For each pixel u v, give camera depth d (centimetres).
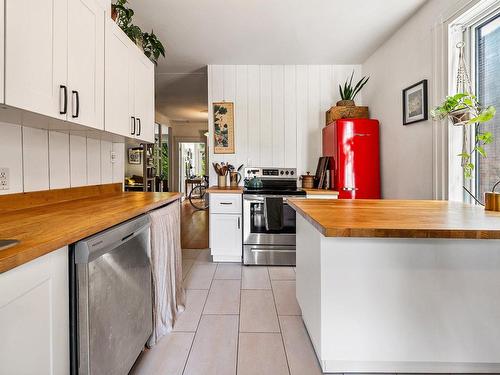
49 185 189
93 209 161
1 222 122
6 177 156
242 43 350
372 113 385
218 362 174
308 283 186
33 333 87
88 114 171
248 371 167
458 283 148
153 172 740
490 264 148
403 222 139
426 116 274
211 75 418
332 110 385
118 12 228
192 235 512
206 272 331
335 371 159
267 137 422
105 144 260
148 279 177
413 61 294
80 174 224
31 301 86
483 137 193
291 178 407
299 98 421
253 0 264
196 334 204
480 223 137
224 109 419
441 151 254
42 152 182
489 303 149
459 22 237
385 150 353
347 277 150
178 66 425
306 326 202
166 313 206
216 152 422
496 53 221
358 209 182
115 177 279
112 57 200
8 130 157
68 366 106
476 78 238
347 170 357
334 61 407
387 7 278
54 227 112
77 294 108
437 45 256
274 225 348
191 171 1277
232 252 362
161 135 828
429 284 149
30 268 86
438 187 258
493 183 225
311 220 151
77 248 108
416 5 275
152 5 270
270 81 420
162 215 206
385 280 149
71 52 154
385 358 151
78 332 109
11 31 114
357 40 344
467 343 150
